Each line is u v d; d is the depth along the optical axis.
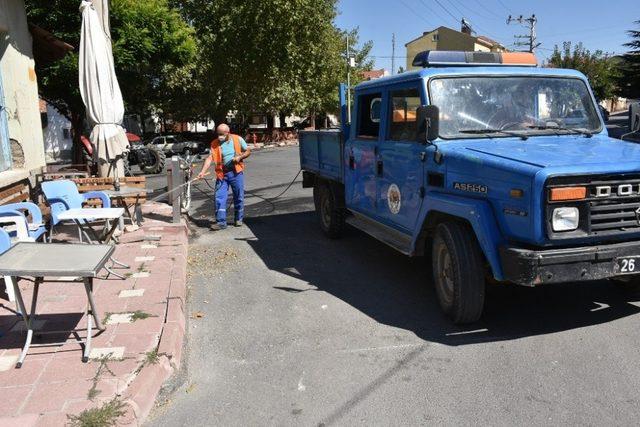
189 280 6.17
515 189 3.96
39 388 3.44
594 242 4.01
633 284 5.04
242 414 3.41
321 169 8.08
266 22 29.64
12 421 3.07
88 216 5.77
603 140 4.93
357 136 6.72
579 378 3.70
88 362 3.78
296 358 4.17
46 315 4.65
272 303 5.39
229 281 6.12
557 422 3.21
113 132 8.26
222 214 8.81
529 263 3.83
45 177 8.48
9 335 4.26
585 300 5.11
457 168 4.56
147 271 5.89
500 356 4.07
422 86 5.08
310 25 31.02
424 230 5.14
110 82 8.33
